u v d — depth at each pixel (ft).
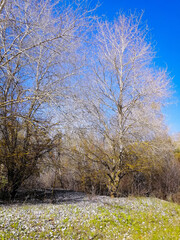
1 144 31.30
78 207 29.91
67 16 26.55
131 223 25.66
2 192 34.91
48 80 32.65
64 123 27.71
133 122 45.50
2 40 25.90
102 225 23.62
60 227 21.57
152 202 38.45
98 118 44.98
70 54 29.63
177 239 20.99
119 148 45.70
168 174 50.93
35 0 26.45
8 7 24.54
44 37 26.76
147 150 44.60
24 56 27.68
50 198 38.24
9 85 29.76
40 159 36.29
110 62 50.31
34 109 31.30
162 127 48.96
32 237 18.81
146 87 46.16
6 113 28.78
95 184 49.75
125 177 52.47
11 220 21.90
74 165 45.47
